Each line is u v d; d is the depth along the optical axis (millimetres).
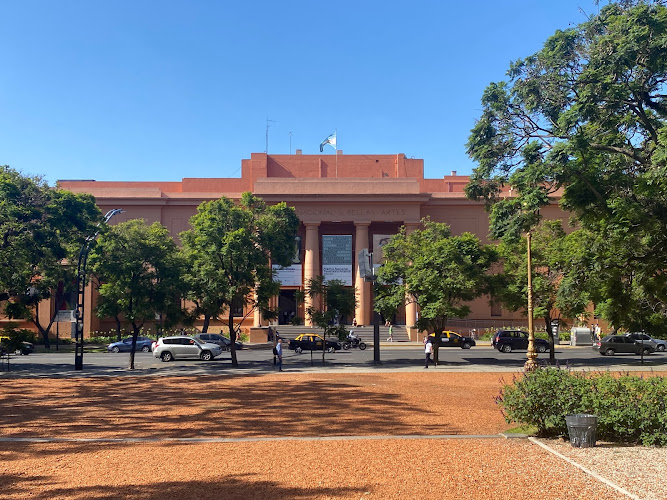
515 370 28375
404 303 35281
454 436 11664
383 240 59906
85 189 60406
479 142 17547
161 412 15633
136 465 9461
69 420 14461
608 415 10844
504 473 8625
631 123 15945
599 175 15570
